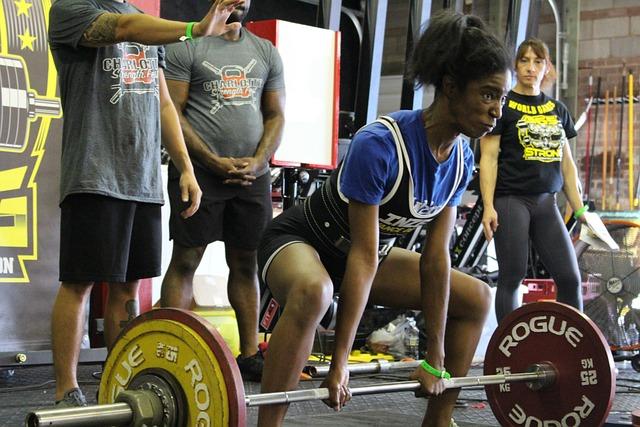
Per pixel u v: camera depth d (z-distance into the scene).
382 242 3.48
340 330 3.17
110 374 2.94
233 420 2.64
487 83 3.11
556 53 12.21
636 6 12.23
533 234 5.78
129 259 4.05
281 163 6.46
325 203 3.35
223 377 2.65
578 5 12.33
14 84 5.43
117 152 3.85
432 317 3.46
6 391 5.16
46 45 5.55
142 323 2.84
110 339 4.21
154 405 2.73
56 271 5.61
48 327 5.55
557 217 5.73
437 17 3.24
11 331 5.43
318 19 7.51
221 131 5.41
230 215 5.51
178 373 2.75
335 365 3.15
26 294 5.49
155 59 4.04
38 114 5.53
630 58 12.27
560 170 5.77
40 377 5.80
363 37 7.67
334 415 4.70
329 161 6.71
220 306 6.61
